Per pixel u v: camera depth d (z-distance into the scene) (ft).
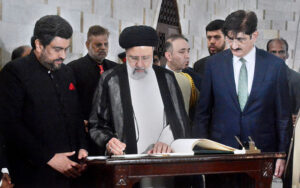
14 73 10.32
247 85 11.63
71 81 11.11
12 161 10.35
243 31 11.31
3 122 10.07
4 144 10.07
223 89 11.66
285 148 11.41
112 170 8.46
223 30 11.75
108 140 9.90
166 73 11.14
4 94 10.19
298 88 16.63
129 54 10.51
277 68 11.57
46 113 10.41
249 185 9.41
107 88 10.63
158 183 10.51
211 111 12.19
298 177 11.49
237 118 11.48
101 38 15.08
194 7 24.38
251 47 11.64
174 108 10.80
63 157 10.27
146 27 10.48
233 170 8.89
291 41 28.91
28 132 10.17
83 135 11.16
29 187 10.22
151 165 8.45
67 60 17.43
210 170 8.75
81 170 10.39
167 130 10.68
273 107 11.63
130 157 8.50
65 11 17.13
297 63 28.94
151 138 10.60
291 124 11.68
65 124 10.71
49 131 10.40
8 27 15.05
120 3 19.65
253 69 11.70
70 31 10.47
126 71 10.77
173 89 11.02
